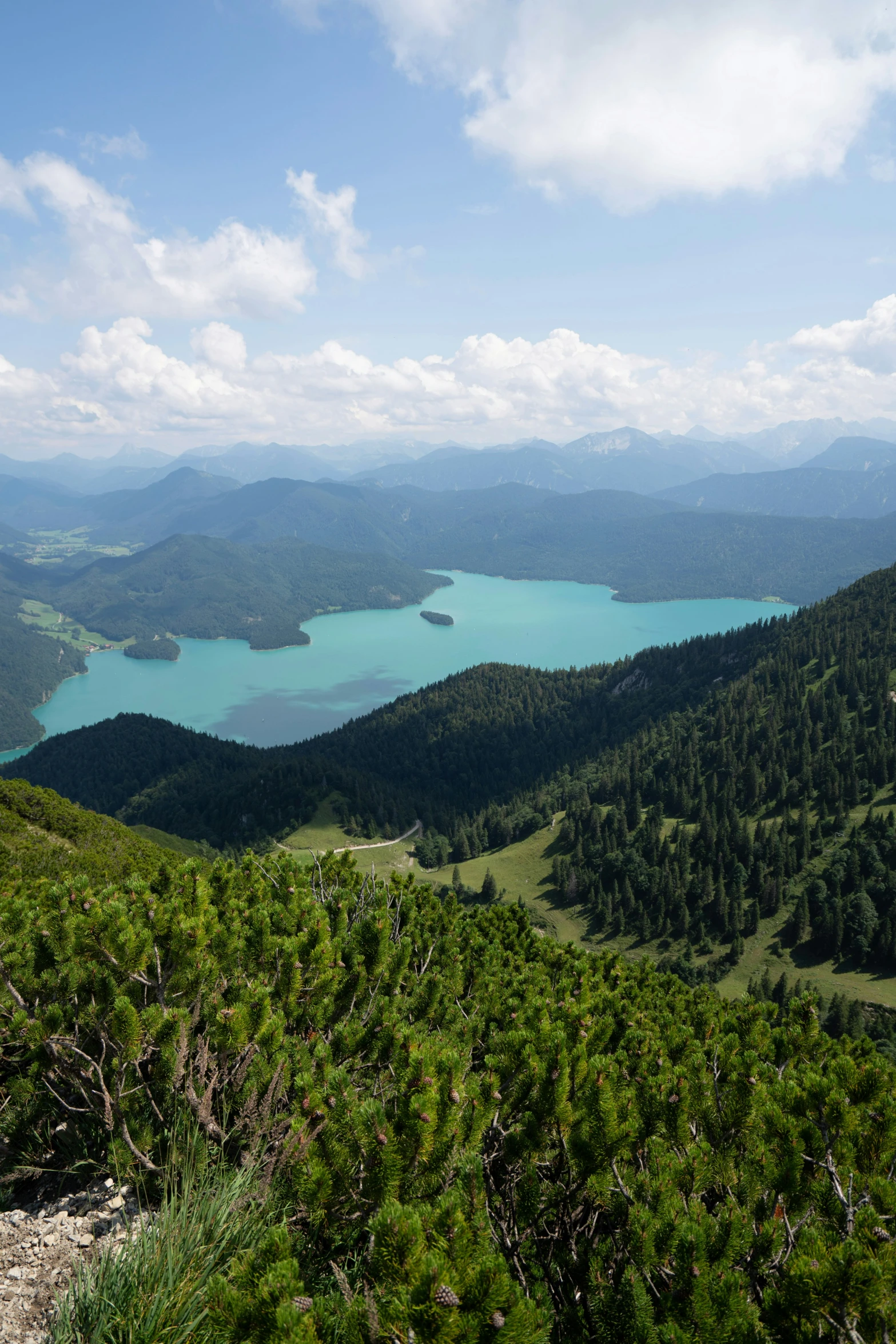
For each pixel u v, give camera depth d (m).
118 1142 6.29
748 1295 4.46
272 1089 5.99
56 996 7.77
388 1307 3.40
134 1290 4.57
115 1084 6.52
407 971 9.52
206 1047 6.59
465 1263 3.69
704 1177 5.29
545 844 179.12
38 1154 7.05
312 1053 6.95
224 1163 5.98
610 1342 4.32
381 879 14.12
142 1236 5.05
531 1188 5.43
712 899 134.75
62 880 7.91
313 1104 5.10
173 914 7.63
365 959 8.70
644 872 145.00
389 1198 4.46
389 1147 4.67
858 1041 10.16
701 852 153.00
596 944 135.00
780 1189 5.24
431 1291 3.42
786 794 173.75
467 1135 5.34
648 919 136.50
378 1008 7.80
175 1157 6.07
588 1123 5.28
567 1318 4.76
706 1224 4.48
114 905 7.25
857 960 119.25
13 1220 6.13
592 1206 5.61
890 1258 4.25
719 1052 8.28
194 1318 4.38
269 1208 5.28
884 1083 6.57
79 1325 4.51
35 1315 4.94
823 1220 5.11
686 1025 10.55
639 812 182.75
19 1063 7.58
